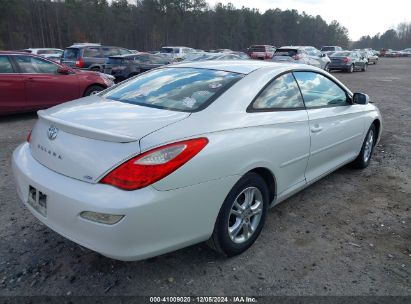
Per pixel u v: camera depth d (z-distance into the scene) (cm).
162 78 338
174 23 7112
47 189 244
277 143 310
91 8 6525
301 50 2214
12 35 5647
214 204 260
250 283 269
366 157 515
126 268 282
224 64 353
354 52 2641
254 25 8162
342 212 386
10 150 568
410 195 434
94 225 224
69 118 262
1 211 362
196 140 247
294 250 312
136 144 226
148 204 223
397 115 939
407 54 7150
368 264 296
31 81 792
